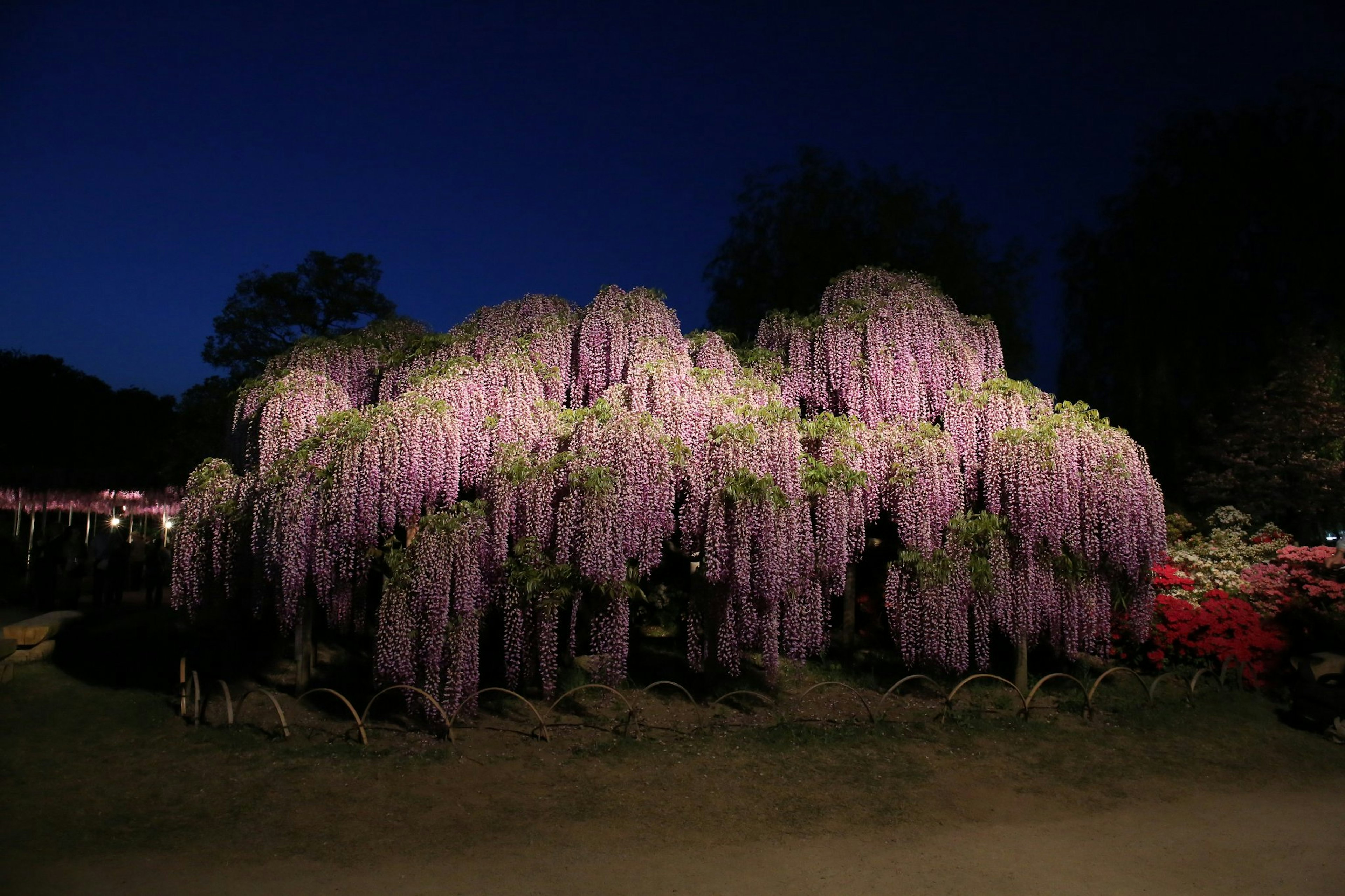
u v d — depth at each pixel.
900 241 18.25
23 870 4.78
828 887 4.88
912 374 9.94
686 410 8.73
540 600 7.99
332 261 25.80
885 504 9.11
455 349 9.73
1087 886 4.99
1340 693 8.40
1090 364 18.89
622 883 4.85
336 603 8.09
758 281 18.77
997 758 7.40
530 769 6.75
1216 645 10.13
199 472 8.59
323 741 7.25
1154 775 7.19
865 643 11.22
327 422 7.85
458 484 8.12
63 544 14.97
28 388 34.09
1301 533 17.25
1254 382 17.34
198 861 5.00
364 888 4.70
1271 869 5.31
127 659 9.99
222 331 25.19
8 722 7.51
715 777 6.69
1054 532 8.68
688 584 11.17
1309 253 17.75
